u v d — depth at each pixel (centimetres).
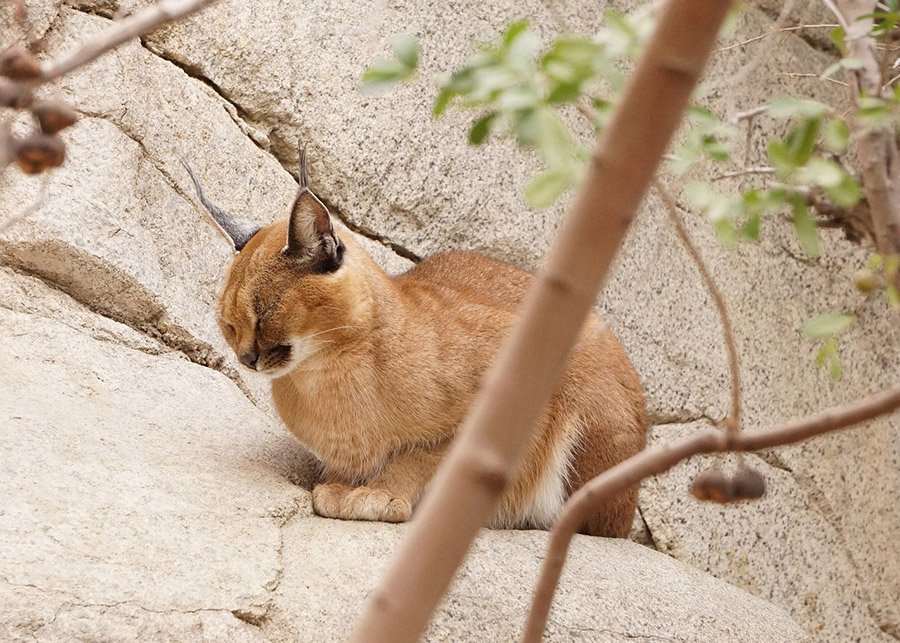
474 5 1287
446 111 1263
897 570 1439
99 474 812
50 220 1015
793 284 1437
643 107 274
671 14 271
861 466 1444
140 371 1012
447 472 291
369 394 904
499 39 1290
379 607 289
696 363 1352
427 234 1259
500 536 902
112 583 700
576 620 825
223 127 1172
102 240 1038
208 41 1170
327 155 1212
